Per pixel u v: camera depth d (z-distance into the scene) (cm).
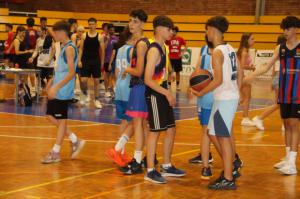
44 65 1229
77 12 2538
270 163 645
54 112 611
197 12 2409
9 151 672
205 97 543
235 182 547
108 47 1340
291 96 575
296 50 569
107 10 2514
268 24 2252
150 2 2472
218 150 534
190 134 843
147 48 541
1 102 1192
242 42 791
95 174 563
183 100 1364
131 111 559
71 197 471
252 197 491
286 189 523
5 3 2486
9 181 523
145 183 532
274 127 949
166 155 564
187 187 522
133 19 586
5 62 1448
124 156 592
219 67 491
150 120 527
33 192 484
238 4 2330
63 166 597
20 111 1047
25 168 582
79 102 1233
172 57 1627
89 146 718
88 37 1135
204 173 550
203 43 2345
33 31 1330
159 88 513
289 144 609
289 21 566
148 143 535
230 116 502
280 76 585
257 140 805
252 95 1554
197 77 512
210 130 508
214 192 505
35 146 707
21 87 1161
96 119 974
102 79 1582
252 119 984
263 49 2236
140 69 541
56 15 2430
